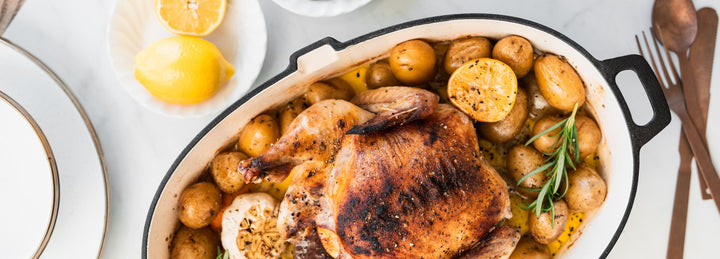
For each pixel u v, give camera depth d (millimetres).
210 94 831
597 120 837
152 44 818
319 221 783
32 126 835
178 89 808
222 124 799
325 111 780
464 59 813
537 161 816
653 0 872
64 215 862
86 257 862
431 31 807
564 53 809
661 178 881
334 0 840
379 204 751
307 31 874
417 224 751
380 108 794
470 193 758
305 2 839
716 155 876
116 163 876
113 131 876
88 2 875
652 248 882
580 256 835
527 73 831
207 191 817
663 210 881
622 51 875
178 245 819
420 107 762
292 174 800
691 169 879
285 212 784
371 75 832
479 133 835
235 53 857
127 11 843
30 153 847
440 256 764
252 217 819
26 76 862
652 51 874
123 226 877
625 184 795
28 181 848
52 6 873
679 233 880
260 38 848
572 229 848
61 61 875
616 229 794
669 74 875
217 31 854
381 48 818
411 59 804
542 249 825
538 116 837
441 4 870
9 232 844
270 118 827
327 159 784
